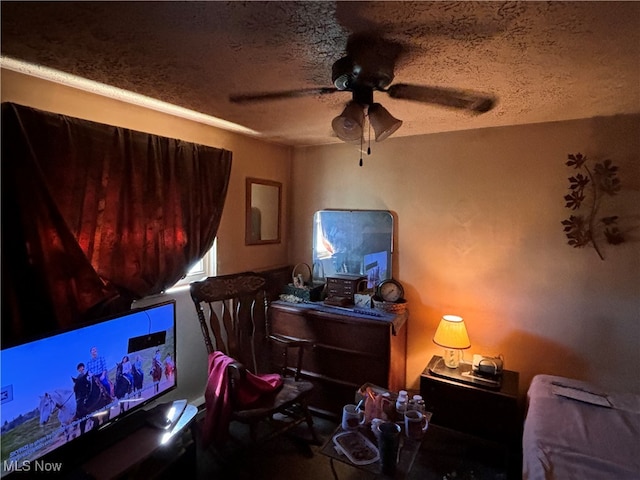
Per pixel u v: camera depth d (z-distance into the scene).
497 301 2.73
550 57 1.47
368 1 1.08
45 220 1.68
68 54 1.48
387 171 3.10
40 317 1.69
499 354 2.73
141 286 2.12
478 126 2.66
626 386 2.38
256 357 2.97
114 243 1.99
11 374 1.43
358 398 2.22
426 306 2.98
